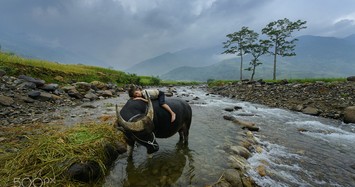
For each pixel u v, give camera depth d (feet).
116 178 17.11
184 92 99.76
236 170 18.47
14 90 42.19
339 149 26.53
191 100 66.39
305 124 38.63
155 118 19.49
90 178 16.19
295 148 26.11
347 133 33.71
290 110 52.95
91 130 21.15
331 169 20.94
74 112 37.35
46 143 17.60
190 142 25.35
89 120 31.48
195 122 35.40
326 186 17.98
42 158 16.02
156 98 20.61
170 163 19.86
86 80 78.84
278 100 62.64
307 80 91.61
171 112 20.21
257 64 192.13
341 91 56.95
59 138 18.51
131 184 16.42
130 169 18.58
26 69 58.75
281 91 70.18
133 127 16.42
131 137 18.51
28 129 25.80
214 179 17.35
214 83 150.00
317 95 58.59
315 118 44.24
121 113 18.21
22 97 39.83
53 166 15.52
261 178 18.37
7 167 15.57
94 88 66.23
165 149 23.06
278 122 39.60
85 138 19.17
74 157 16.37
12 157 16.80
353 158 23.84
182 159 20.74
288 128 35.50
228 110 48.37
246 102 66.33
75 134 19.74
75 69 88.89
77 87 58.70
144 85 136.36
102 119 31.86
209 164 19.81
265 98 67.26
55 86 51.24
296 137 30.71
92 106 42.83
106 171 17.72
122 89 80.12
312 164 21.85
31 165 15.64
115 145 20.93
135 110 18.24
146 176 17.57
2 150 18.84
